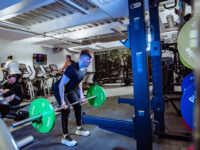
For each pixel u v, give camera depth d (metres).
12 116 3.33
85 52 2.13
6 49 6.61
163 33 6.98
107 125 1.78
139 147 1.55
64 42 7.57
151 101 2.27
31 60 7.74
